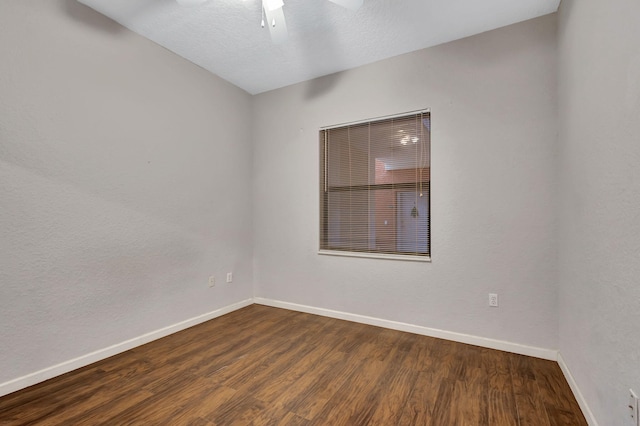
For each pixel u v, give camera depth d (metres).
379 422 1.61
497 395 1.84
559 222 2.19
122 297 2.47
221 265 3.40
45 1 2.03
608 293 1.33
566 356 2.02
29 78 1.95
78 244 2.20
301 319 3.23
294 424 1.59
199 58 3.00
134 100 2.57
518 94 2.40
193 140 3.08
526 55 2.37
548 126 2.30
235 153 3.60
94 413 1.68
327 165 3.37
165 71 2.81
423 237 2.81
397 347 2.52
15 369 1.89
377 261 3.02
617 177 1.24
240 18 2.39
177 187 2.92
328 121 3.32
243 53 2.91
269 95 3.73
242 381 2.01
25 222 1.93
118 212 2.45
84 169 2.23
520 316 2.39
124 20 2.42
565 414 1.66
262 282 3.79
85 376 2.07
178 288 2.92
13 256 1.88
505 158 2.45
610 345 1.31
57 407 1.73
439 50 2.72
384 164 3.02
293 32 2.55
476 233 2.55
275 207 3.69
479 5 2.21
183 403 1.77
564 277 2.06
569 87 1.92
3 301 1.84
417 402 1.78
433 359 2.31
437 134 2.71
